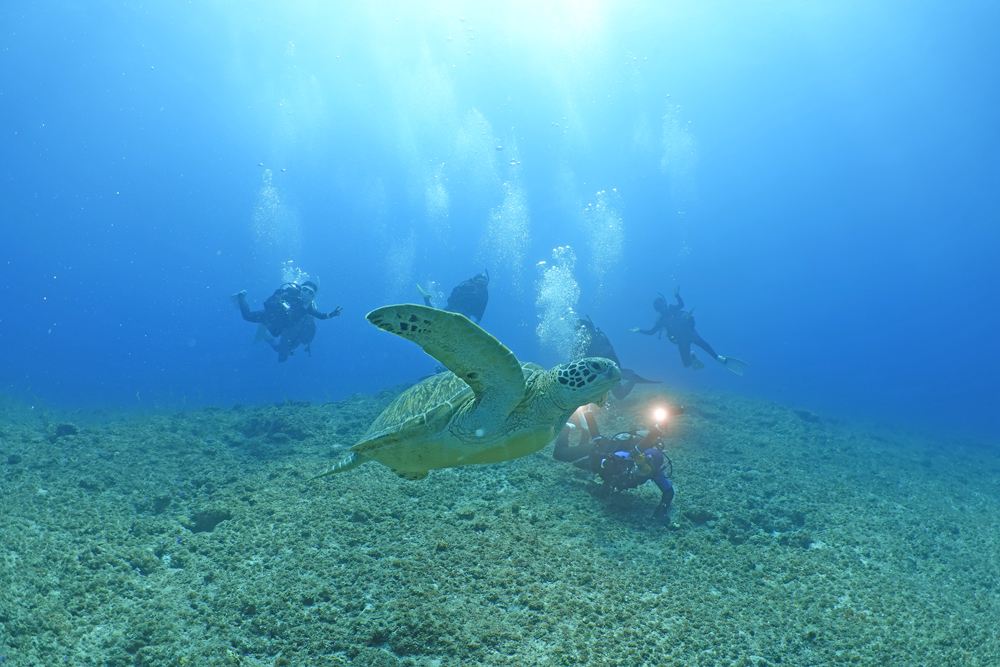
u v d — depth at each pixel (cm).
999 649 389
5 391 1246
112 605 362
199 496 549
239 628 355
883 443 1124
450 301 1128
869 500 688
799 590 451
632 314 5916
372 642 346
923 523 634
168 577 405
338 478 584
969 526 650
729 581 456
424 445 347
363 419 880
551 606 391
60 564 393
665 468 560
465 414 327
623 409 1041
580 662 339
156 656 322
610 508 561
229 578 404
